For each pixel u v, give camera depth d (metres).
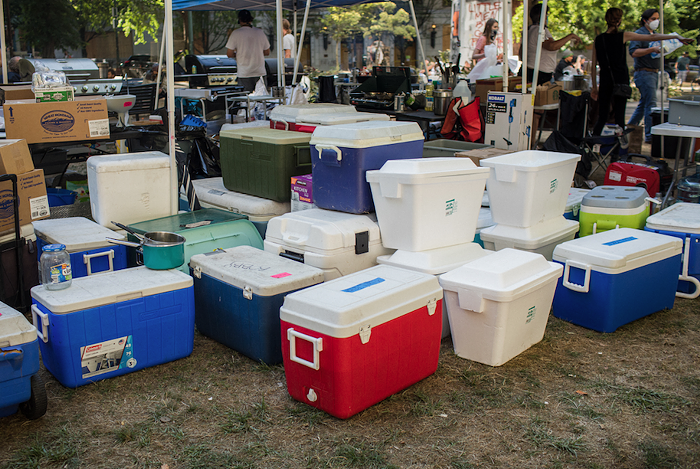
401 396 3.04
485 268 3.33
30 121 4.66
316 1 10.46
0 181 3.71
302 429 2.76
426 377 3.23
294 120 5.24
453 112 7.23
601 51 7.32
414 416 2.87
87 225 4.43
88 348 3.06
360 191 3.92
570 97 6.88
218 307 3.55
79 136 4.92
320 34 21.75
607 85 7.35
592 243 3.91
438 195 3.60
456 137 7.30
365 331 2.73
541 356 3.48
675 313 4.11
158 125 5.91
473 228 3.91
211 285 3.57
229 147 4.95
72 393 3.05
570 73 11.76
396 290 2.93
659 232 4.33
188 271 3.96
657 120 8.72
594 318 3.79
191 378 3.24
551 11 16.30
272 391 3.11
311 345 2.77
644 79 9.05
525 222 4.12
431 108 8.32
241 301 3.36
